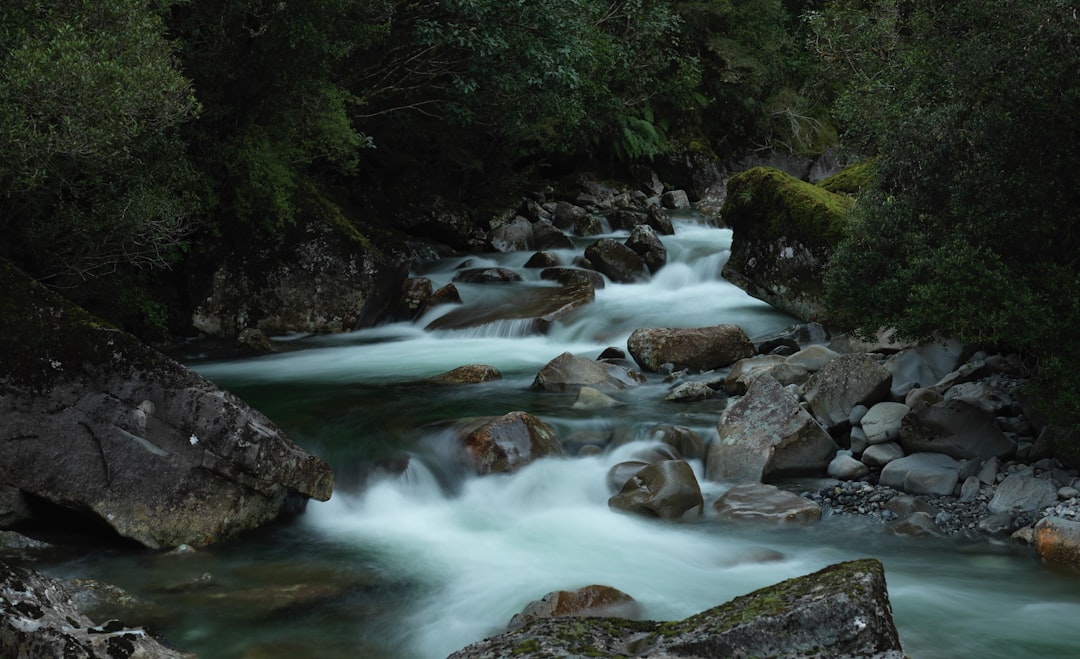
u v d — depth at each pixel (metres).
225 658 5.26
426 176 21.20
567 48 16.38
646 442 8.98
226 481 7.22
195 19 12.94
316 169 18.45
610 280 17.66
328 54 14.34
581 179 27.25
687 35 30.75
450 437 8.65
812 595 4.37
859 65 13.55
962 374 9.52
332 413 9.91
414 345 14.25
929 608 5.95
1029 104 6.73
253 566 6.72
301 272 15.00
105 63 8.48
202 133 13.27
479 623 5.81
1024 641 5.48
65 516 7.27
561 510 8.08
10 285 7.08
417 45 16.95
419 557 6.97
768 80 31.41
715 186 29.84
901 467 8.23
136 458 7.04
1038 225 6.87
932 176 7.78
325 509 7.87
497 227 21.56
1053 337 6.87
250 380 12.02
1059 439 7.79
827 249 12.47
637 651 4.33
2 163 8.58
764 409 8.95
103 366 7.11
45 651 4.45
